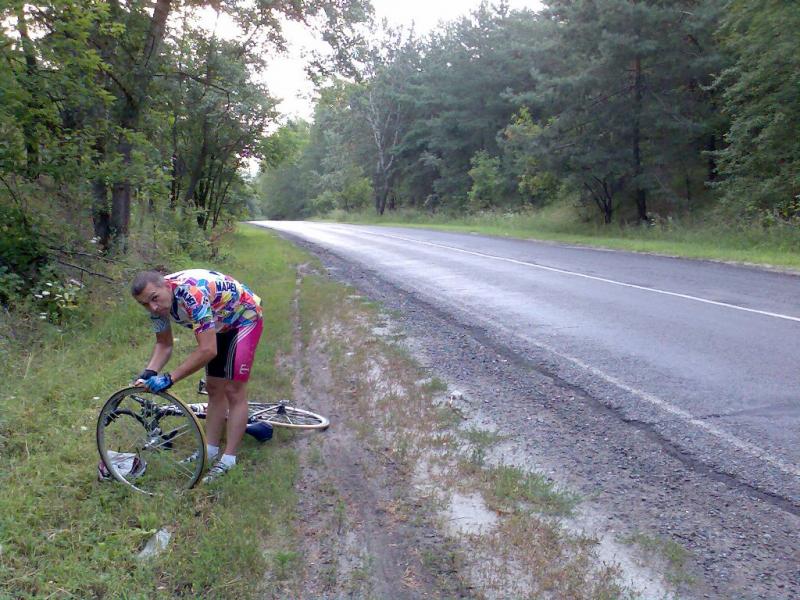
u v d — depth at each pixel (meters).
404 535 3.89
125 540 3.66
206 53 16.44
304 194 93.69
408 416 5.73
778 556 3.66
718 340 8.05
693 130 24.25
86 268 9.75
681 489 4.44
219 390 4.72
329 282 13.53
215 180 21.30
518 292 11.98
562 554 3.67
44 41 8.62
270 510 4.10
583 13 25.61
